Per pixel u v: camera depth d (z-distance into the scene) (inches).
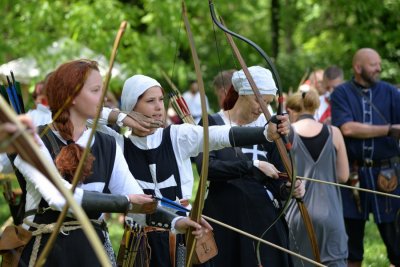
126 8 596.7
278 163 207.3
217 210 200.2
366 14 729.6
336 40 825.5
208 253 170.1
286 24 908.0
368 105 291.4
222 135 167.0
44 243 145.1
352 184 285.6
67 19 571.8
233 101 202.7
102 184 150.6
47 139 148.1
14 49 555.5
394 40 731.4
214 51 883.4
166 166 177.0
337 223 238.7
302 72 851.4
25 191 153.0
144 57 592.4
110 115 173.0
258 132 164.2
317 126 245.1
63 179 142.6
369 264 308.5
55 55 553.6
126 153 178.9
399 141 297.6
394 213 285.9
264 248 197.0
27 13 561.6
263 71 197.6
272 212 199.2
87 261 145.6
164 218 153.4
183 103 202.8
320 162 241.4
